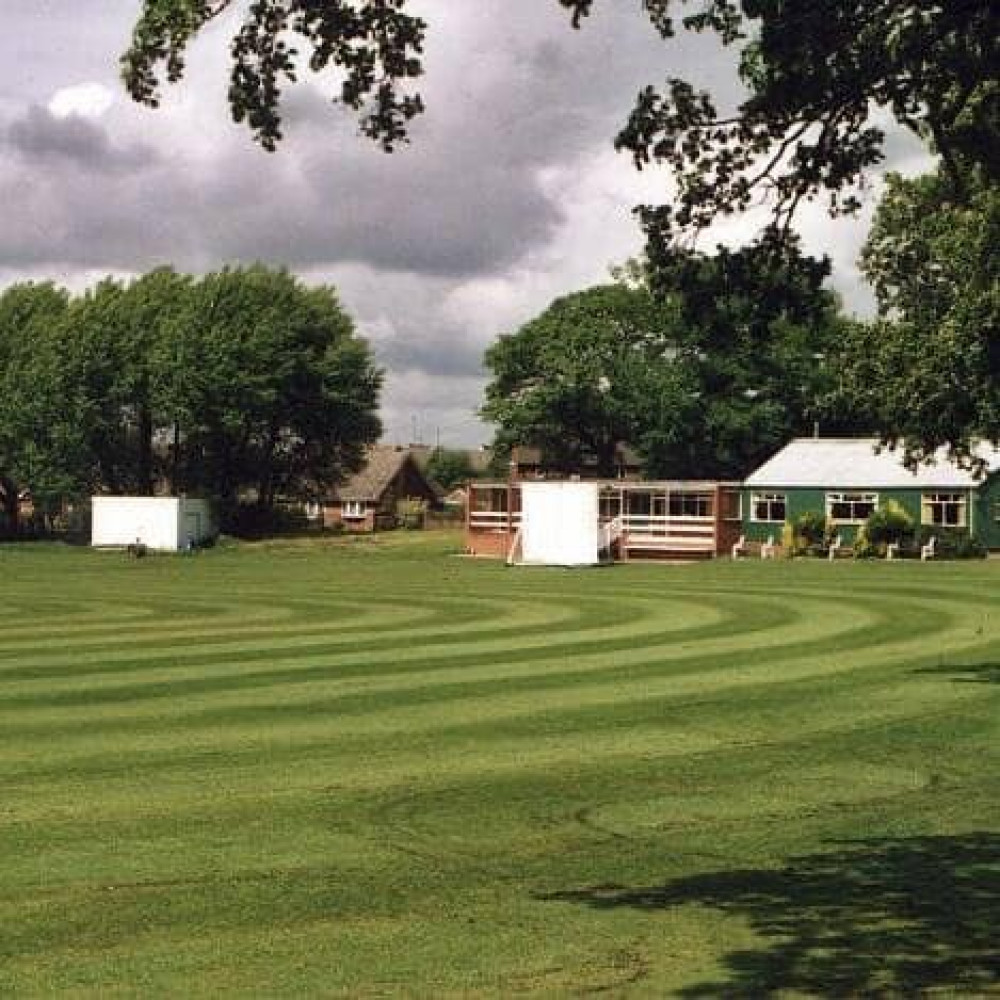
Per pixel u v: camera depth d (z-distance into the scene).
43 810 14.09
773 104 11.19
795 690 22.41
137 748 17.42
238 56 10.48
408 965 9.62
